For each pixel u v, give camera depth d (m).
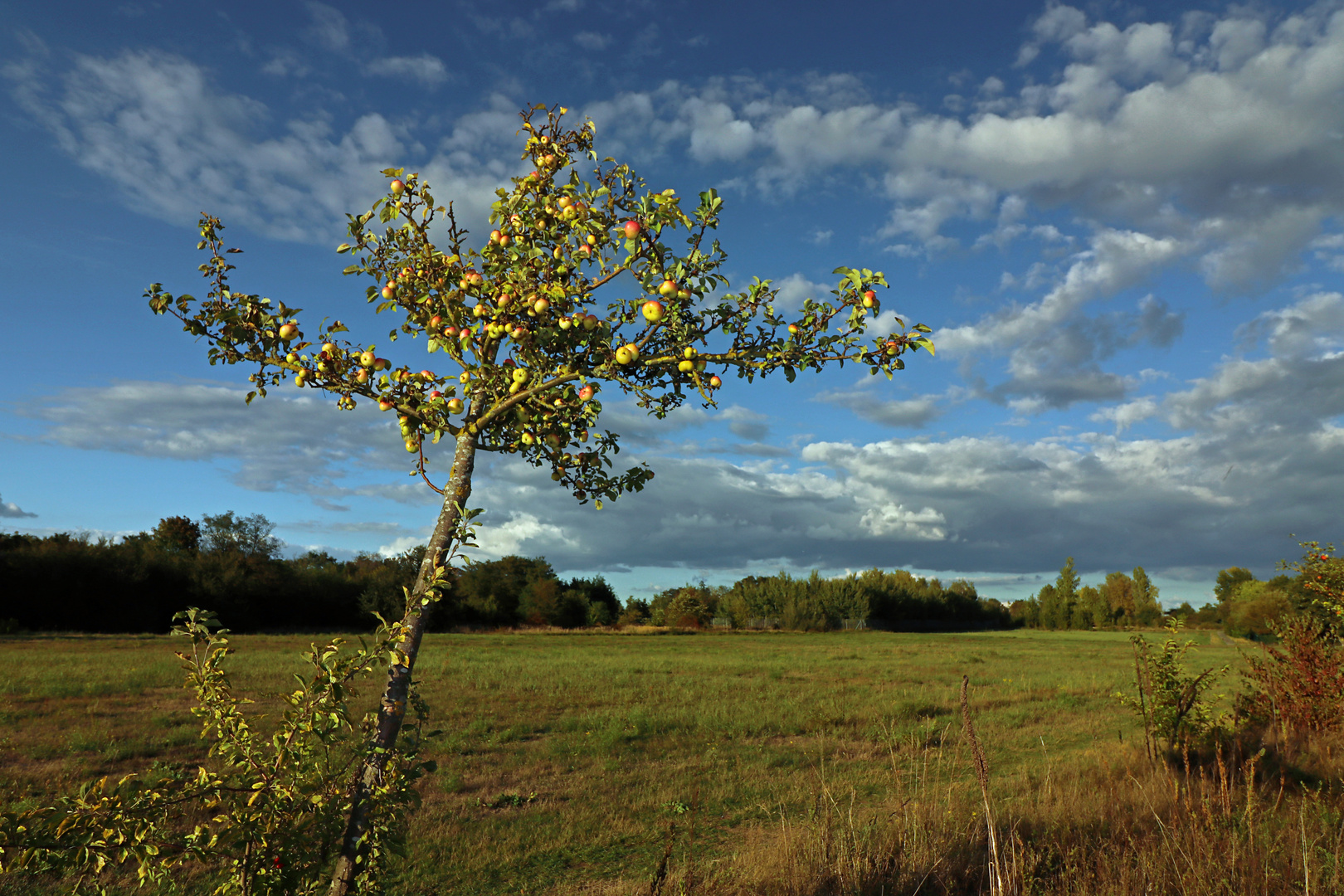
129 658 24.16
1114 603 109.19
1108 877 5.15
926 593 110.81
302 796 2.82
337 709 2.83
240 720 2.92
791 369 3.35
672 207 3.25
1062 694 19.81
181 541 74.19
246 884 2.72
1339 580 11.64
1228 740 9.45
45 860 2.42
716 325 3.48
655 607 89.62
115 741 10.84
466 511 3.21
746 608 85.12
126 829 2.55
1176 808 6.56
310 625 58.84
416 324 3.85
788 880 5.44
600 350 3.27
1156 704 9.71
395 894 5.86
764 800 8.81
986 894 5.08
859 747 12.33
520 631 66.25
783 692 19.88
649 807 8.57
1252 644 13.47
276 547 62.94
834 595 87.12
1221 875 5.00
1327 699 10.53
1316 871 4.92
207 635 2.98
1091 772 8.98
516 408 3.47
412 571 65.75
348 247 3.70
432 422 3.43
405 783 2.92
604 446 4.03
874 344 3.22
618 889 5.69
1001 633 94.25
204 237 3.35
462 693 18.39
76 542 50.25
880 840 6.07
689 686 20.92
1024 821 6.76
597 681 21.56
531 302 3.40
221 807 2.93
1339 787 7.91
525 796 9.00
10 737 11.04
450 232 3.77
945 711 16.75
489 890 6.03
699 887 5.40
